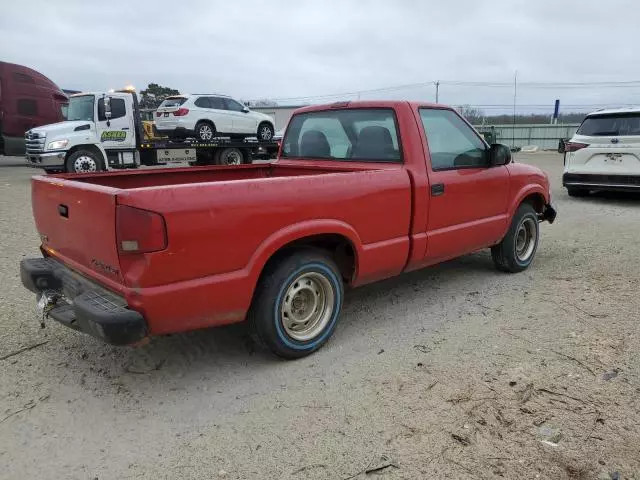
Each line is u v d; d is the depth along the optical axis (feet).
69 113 49.44
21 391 10.79
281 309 11.50
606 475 8.17
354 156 15.57
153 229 9.19
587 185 34.81
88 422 9.76
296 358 12.16
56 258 12.26
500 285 17.42
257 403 10.35
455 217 15.26
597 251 21.83
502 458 8.60
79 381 11.21
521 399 10.32
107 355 12.39
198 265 9.87
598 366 11.60
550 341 12.96
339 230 12.07
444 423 9.57
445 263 20.16
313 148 16.98
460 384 10.93
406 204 13.67
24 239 23.77
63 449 8.99
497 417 9.73
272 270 11.37
